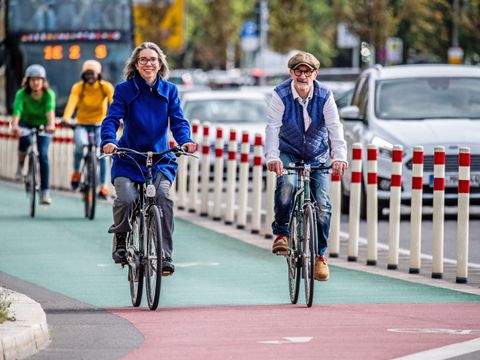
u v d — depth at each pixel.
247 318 20.88
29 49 64.62
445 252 31.67
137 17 104.19
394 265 28.36
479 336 18.88
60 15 64.75
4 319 18.25
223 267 28.22
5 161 56.16
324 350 17.58
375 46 92.50
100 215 39.16
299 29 131.75
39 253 30.36
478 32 85.88
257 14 120.94
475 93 39.47
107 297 23.67
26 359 17.12
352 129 39.09
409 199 37.44
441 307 22.30
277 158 22.30
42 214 39.44
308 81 22.44
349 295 24.05
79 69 64.50
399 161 28.34
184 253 30.80
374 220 29.02
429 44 92.06
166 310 21.86
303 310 21.89
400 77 39.81
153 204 21.62
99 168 42.72
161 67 21.97
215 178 38.62
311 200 22.81
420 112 38.81
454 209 42.72
